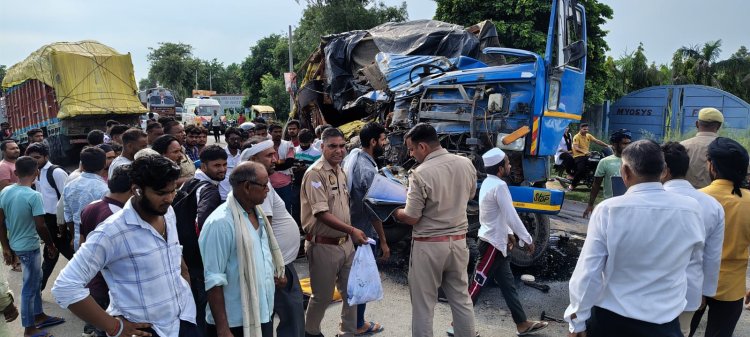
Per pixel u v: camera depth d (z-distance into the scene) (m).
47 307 4.90
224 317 2.57
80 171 4.38
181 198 3.16
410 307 4.80
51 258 4.64
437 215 3.36
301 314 3.19
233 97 49.09
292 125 7.50
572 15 5.89
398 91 7.02
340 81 9.91
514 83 5.62
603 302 2.44
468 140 5.62
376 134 4.05
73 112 13.07
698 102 14.67
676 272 2.33
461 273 3.48
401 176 5.89
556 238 7.07
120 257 2.29
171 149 4.23
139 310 2.32
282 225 3.16
